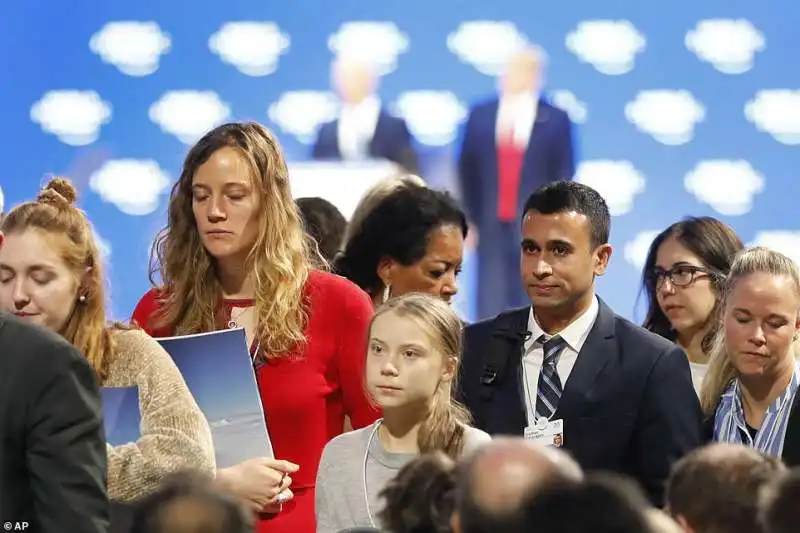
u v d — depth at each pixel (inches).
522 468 255.1
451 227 541.6
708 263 559.8
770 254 450.3
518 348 473.4
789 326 441.1
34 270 369.7
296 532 428.1
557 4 1138.0
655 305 579.2
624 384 455.2
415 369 403.9
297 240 447.5
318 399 439.2
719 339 479.5
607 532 235.9
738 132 1123.3
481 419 469.4
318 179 925.8
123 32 1150.3
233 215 435.5
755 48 1125.7
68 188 392.5
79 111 1143.0
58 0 1152.2
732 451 297.0
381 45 1139.9
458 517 258.1
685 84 1128.8
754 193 1117.1
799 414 436.5
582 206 462.6
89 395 333.4
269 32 1147.9
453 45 1138.0
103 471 331.9
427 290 539.5
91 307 385.4
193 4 1149.1
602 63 1131.9
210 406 420.8
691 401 455.5
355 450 414.3
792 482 269.0
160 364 395.2
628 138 1126.4
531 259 463.5
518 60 1131.9
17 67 1147.3
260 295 438.3
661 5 1132.5
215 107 1143.0
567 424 453.7
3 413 325.4
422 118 1131.9
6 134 1141.1
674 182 1122.7
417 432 410.0
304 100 1139.9
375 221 543.8
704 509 288.8
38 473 323.9
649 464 447.2
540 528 240.5
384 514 300.4
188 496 257.1
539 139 1110.4
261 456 419.8
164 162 1141.1
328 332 443.8
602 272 473.4
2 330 331.0
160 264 458.3
